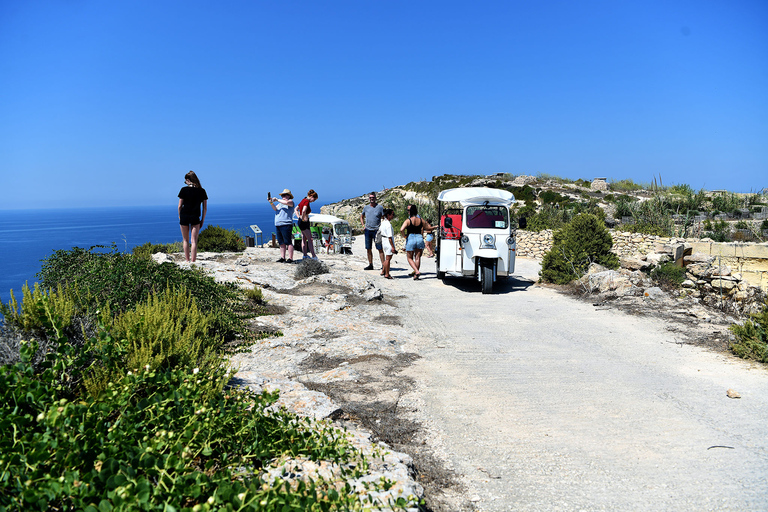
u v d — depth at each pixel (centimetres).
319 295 1003
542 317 910
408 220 1375
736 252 1502
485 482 359
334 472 312
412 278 1411
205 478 257
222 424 318
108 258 790
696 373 596
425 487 349
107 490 241
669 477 363
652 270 1249
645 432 439
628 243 1817
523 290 1223
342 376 562
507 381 569
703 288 1184
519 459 392
